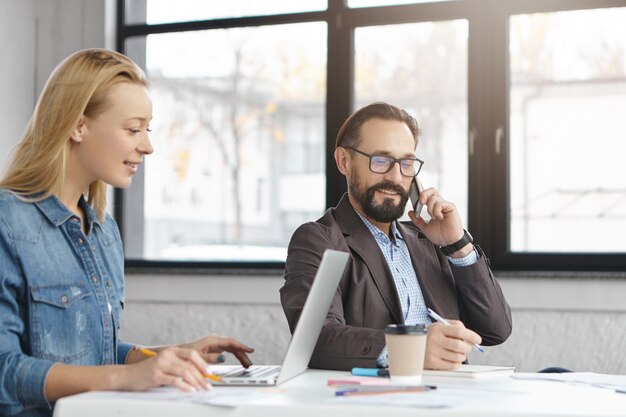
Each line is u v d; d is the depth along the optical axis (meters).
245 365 1.87
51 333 1.72
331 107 3.98
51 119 1.80
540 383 1.61
